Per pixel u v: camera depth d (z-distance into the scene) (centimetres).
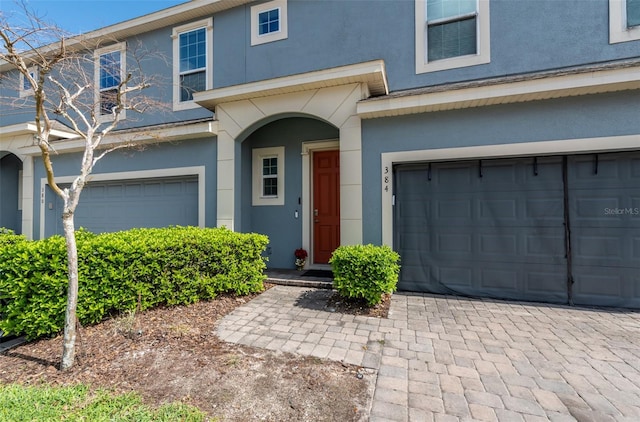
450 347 313
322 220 680
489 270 480
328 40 618
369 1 593
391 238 504
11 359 293
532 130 445
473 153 469
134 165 684
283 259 682
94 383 249
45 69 286
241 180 644
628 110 410
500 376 260
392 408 219
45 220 765
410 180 514
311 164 681
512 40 516
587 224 441
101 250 350
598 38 479
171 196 674
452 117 478
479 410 216
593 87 407
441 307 436
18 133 760
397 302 459
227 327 363
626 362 282
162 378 255
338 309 427
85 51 708
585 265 441
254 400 227
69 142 717
